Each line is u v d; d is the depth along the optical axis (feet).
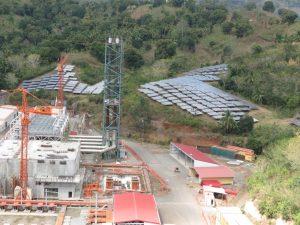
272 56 625.00
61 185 316.60
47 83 595.88
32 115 419.74
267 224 258.16
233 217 267.18
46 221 283.79
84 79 616.39
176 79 592.60
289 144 335.26
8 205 297.12
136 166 383.45
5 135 421.59
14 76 605.73
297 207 252.01
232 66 597.52
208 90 545.85
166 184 356.79
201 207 314.76
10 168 313.94
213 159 422.00
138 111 489.67
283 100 511.40
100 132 485.15
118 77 399.03
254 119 474.90
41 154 323.98
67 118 438.40
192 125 465.47
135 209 278.26
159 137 469.16
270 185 289.33
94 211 294.46
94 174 364.79
